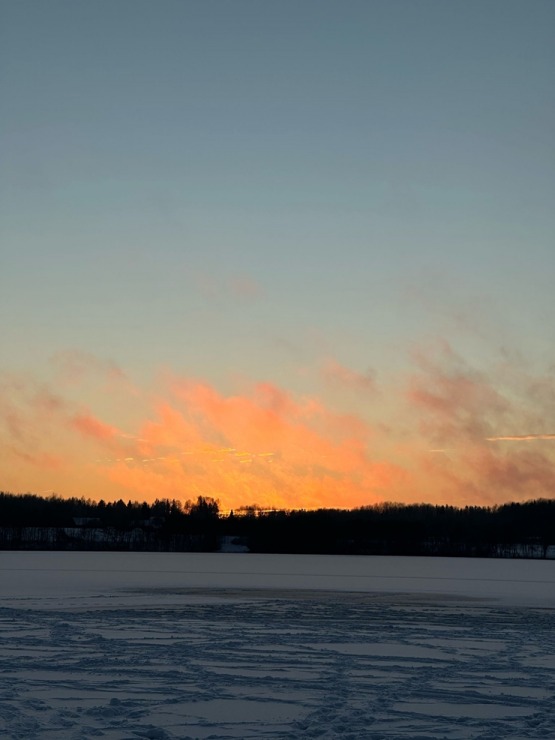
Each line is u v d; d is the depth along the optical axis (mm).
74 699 21797
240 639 34625
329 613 48719
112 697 22094
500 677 25750
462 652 31484
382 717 20219
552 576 110625
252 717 20047
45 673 25562
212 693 22719
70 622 40938
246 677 25203
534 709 21297
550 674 26359
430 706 21469
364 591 72562
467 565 159125
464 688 23875
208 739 18016
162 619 43156
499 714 20703
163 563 152500
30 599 57781
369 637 36031
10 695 22125
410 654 30750
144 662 27828
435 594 68875
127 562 154125
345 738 18234
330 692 23062
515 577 107000
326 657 29656
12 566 128500
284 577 100438
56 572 107188
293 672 26203
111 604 53625
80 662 27703
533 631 39250
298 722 19562
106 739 17766
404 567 145875
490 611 51469
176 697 22156
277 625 40875
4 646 31641
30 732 18188
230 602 57125
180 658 28891
